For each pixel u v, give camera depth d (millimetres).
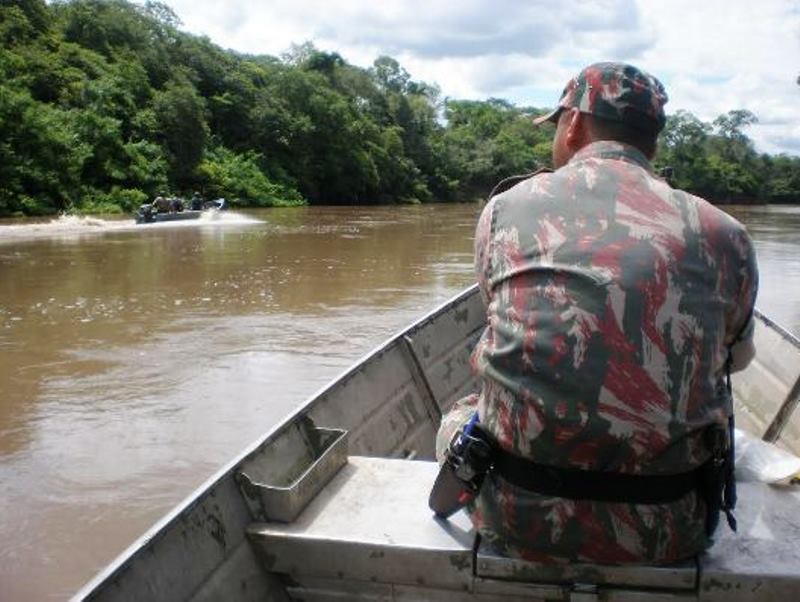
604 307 1780
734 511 2252
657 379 1763
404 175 61875
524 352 1837
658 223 1852
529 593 2037
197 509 2172
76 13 44969
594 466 1811
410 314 10805
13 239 20797
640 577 1938
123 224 26453
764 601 1943
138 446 5633
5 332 9477
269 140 52219
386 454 3557
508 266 1932
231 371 7672
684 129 96688
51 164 31719
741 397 4816
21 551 4121
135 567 1944
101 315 10578
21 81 35500
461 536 2172
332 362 8055
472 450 1944
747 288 1930
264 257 17516
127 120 39594
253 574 2256
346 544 2178
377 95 68875
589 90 2045
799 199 98875
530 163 78438
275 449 2627
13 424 6113
